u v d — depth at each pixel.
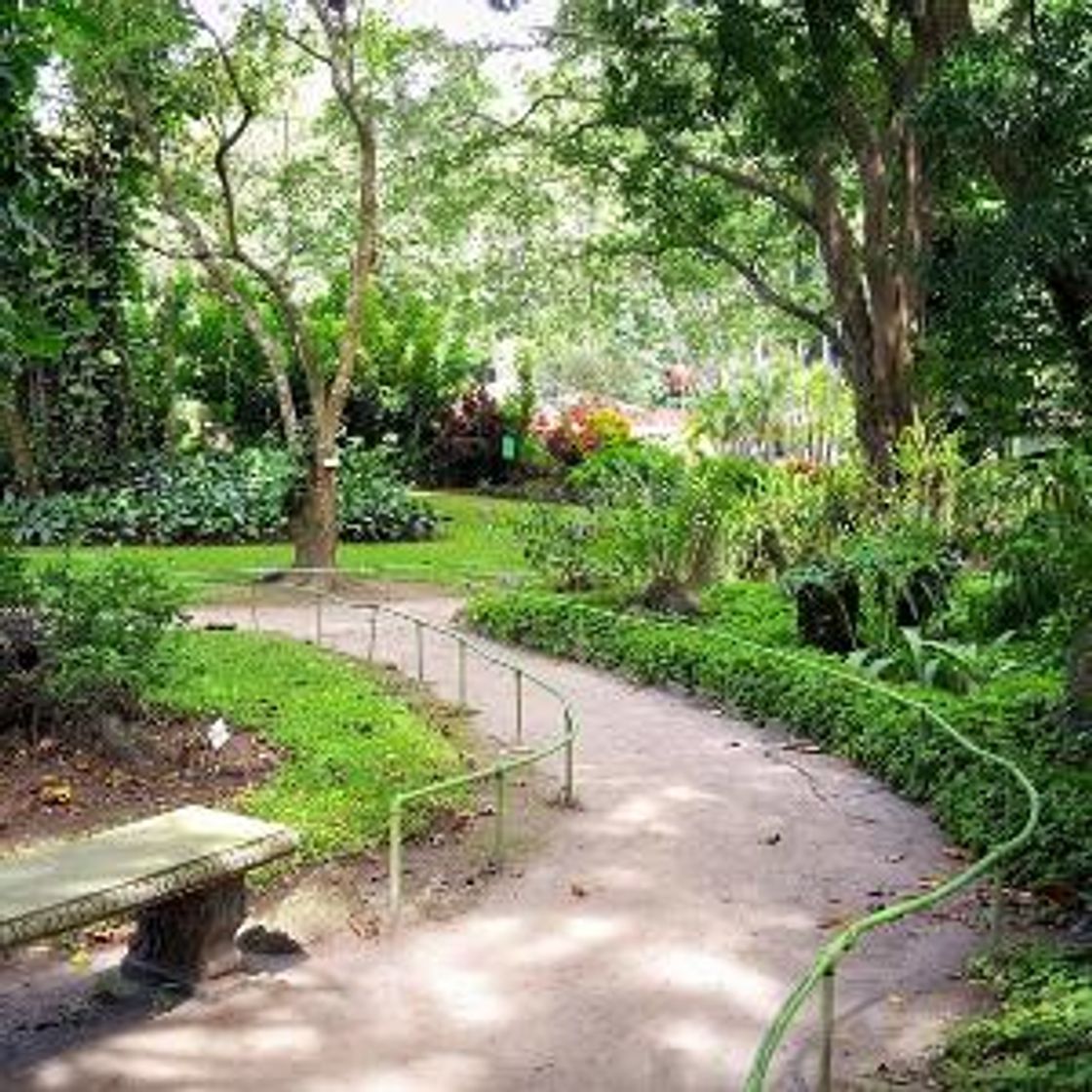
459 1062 4.59
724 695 10.13
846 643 10.95
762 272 21.11
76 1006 4.98
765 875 6.41
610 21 14.95
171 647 9.10
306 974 5.25
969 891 6.19
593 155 17.14
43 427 21.75
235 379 25.36
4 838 6.77
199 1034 4.77
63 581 8.59
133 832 5.25
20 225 8.38
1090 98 9.30
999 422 11.67
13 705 8.05
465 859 6.52
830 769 8.30
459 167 18.23
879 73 14.77
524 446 27.20
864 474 14.31
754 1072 3.58
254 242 23.88
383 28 15.58
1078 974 5.04
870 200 14.77
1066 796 6.74
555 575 14.47
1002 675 9.57
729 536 13.85
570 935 5.65
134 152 21.00
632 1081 4.47
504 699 10.38
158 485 21.53
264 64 16.86
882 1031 4.82
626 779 8.02
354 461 21.97
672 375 35.34
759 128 14.70
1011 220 9.66
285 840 5.30
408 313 26.89
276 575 15.90
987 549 9.69
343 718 8.79
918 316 14.86
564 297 23.12
